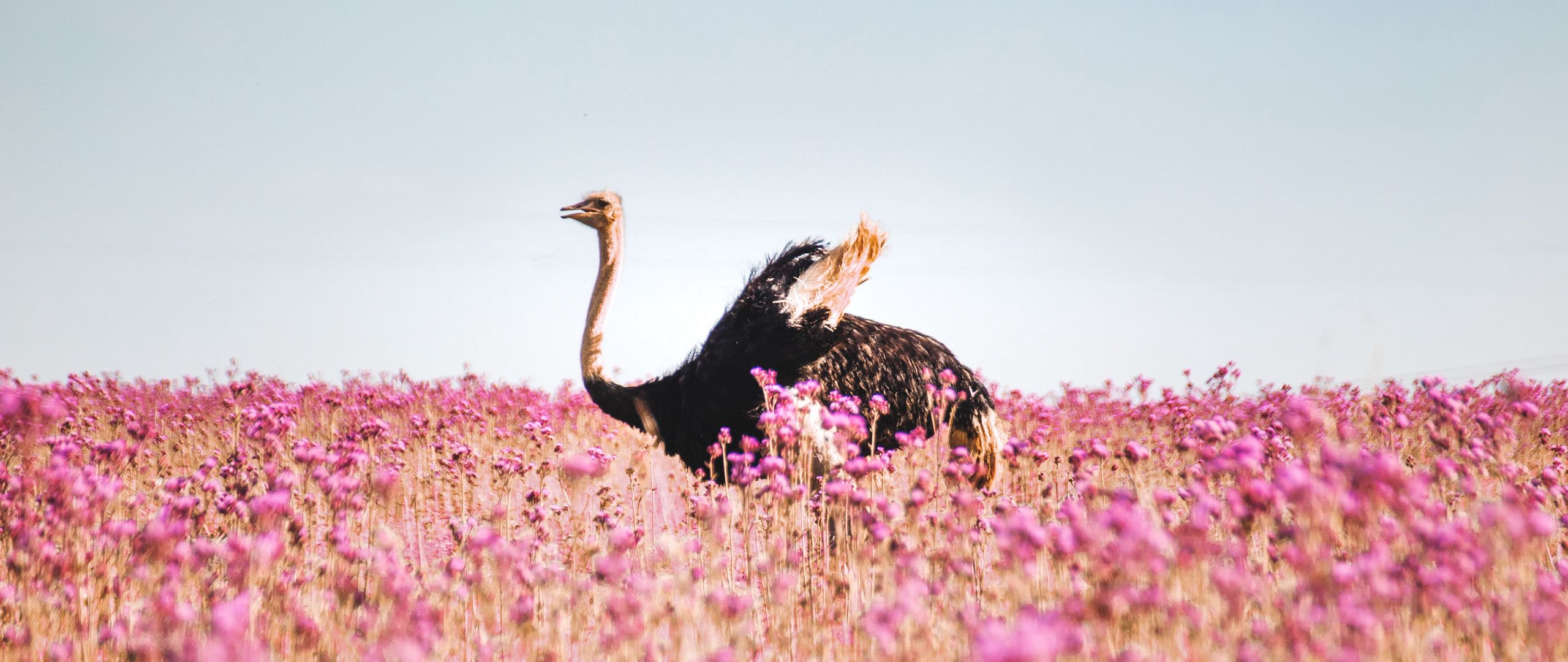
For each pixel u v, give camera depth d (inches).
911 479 890.1
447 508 1146.7
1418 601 495.8
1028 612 465.7
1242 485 538.9
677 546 696.4
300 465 908.6
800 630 674.8
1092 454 729.0
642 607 578.6
